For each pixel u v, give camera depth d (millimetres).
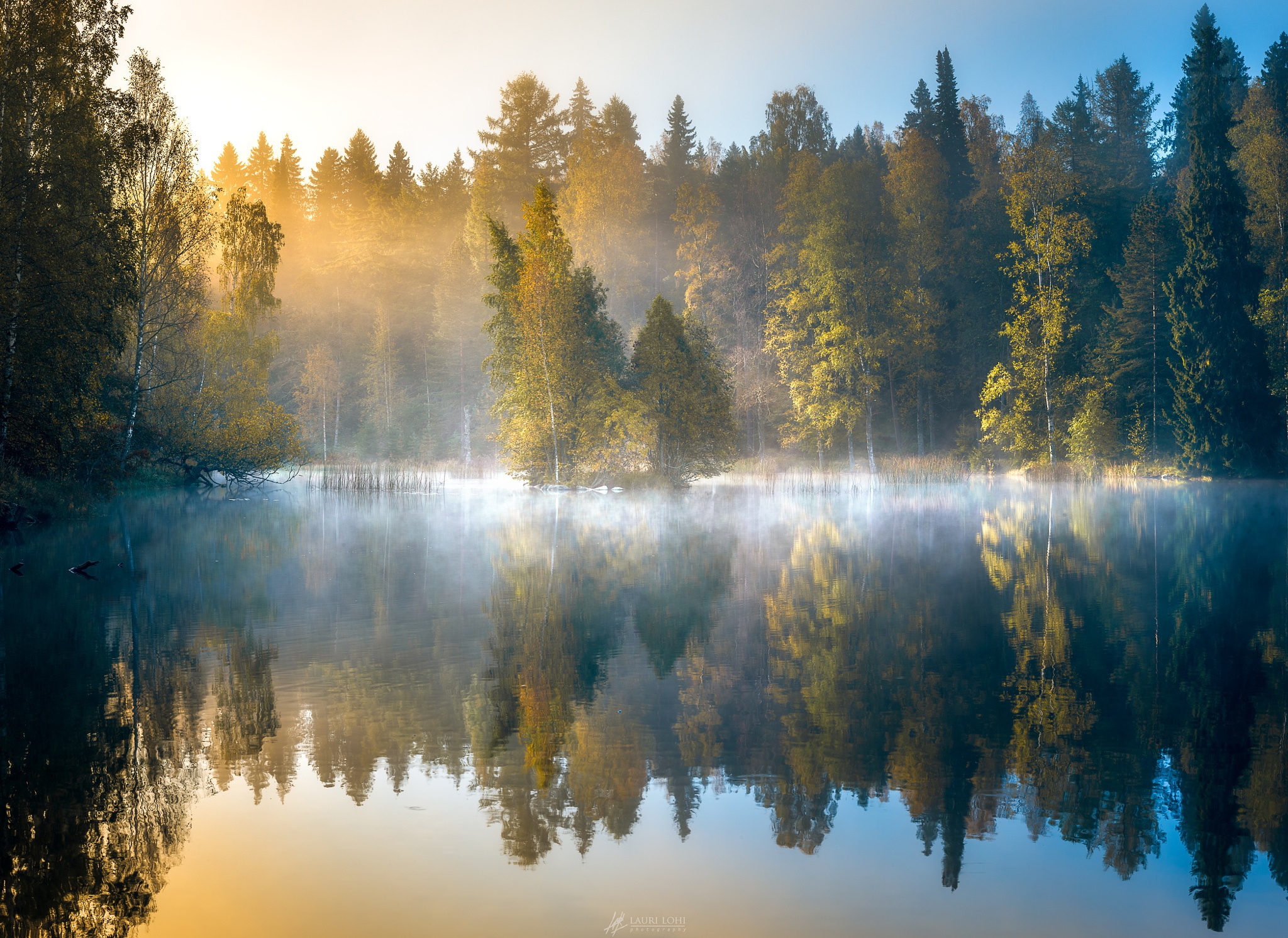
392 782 6809
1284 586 15586
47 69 25719
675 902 5012
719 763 7164
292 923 4793
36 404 24547
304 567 18531
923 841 5801
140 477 38875
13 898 5109
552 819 6164
